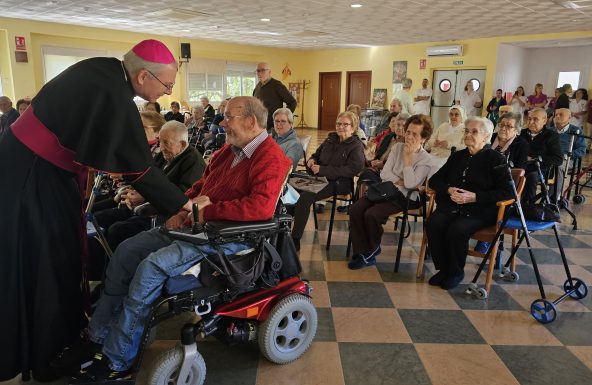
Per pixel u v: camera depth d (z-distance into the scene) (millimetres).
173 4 7328
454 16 7648
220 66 13508
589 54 11102
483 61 10852
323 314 2393
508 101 10633
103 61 1610
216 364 1922
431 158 3020
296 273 1941
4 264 1560
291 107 4586
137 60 1635
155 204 1705
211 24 9523
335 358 1991
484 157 2744
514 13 7238
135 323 1585
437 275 2820
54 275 1628
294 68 15328
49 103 1552
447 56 11508
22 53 9711
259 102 1933
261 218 1787
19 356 1642
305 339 1976
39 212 1585
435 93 12031
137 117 1614
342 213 4465
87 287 1855
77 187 1727
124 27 10445
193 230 1646
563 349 2098
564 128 4828
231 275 1668
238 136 1917
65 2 7367
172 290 1607
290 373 1875
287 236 1897
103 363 1605
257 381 1817
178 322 2262
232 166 2008
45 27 9930
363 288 2730
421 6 6840
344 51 14203
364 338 2162
